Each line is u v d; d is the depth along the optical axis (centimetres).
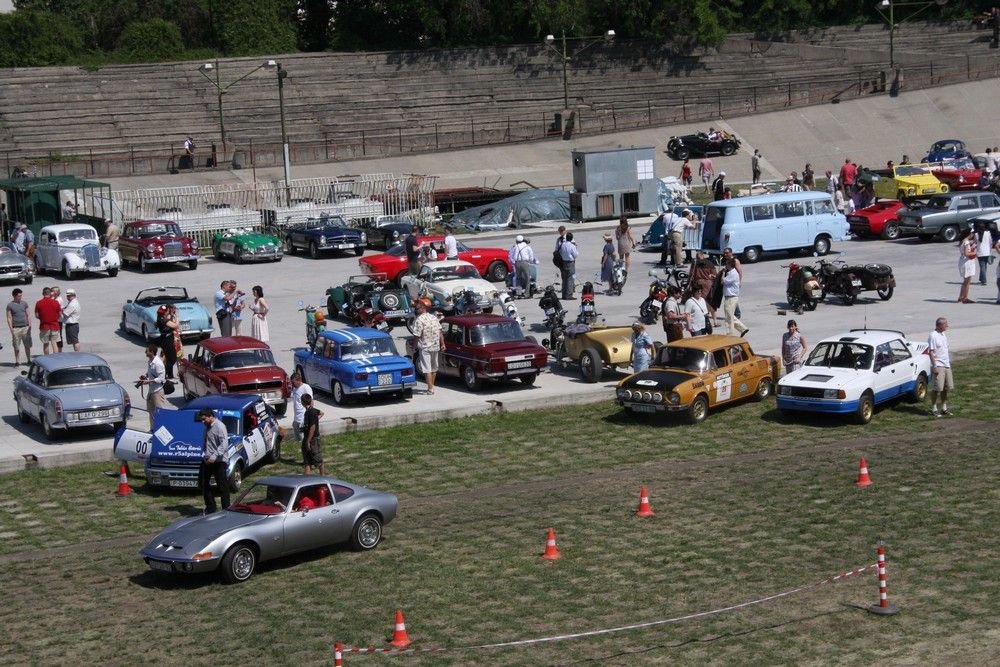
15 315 4156
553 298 4466
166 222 6216
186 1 11656
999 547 2489
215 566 2402
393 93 10269
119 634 2212
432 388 3816
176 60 10781
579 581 2388
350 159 8825
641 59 11000
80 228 5975
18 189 6731
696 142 9000
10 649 2162
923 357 3647
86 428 3566
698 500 2853
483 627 2184
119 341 4572
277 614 2277
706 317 4138
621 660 2034
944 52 10988
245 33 11319
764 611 2214
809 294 4644
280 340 4506
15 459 3228
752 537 2598
